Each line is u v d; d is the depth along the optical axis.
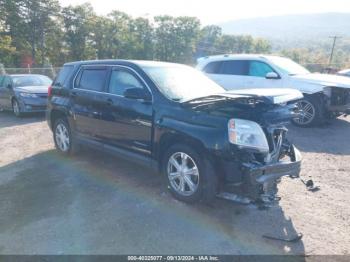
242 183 3.83
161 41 66.31
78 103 6.03
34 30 44.44
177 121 4.34
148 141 4.75
